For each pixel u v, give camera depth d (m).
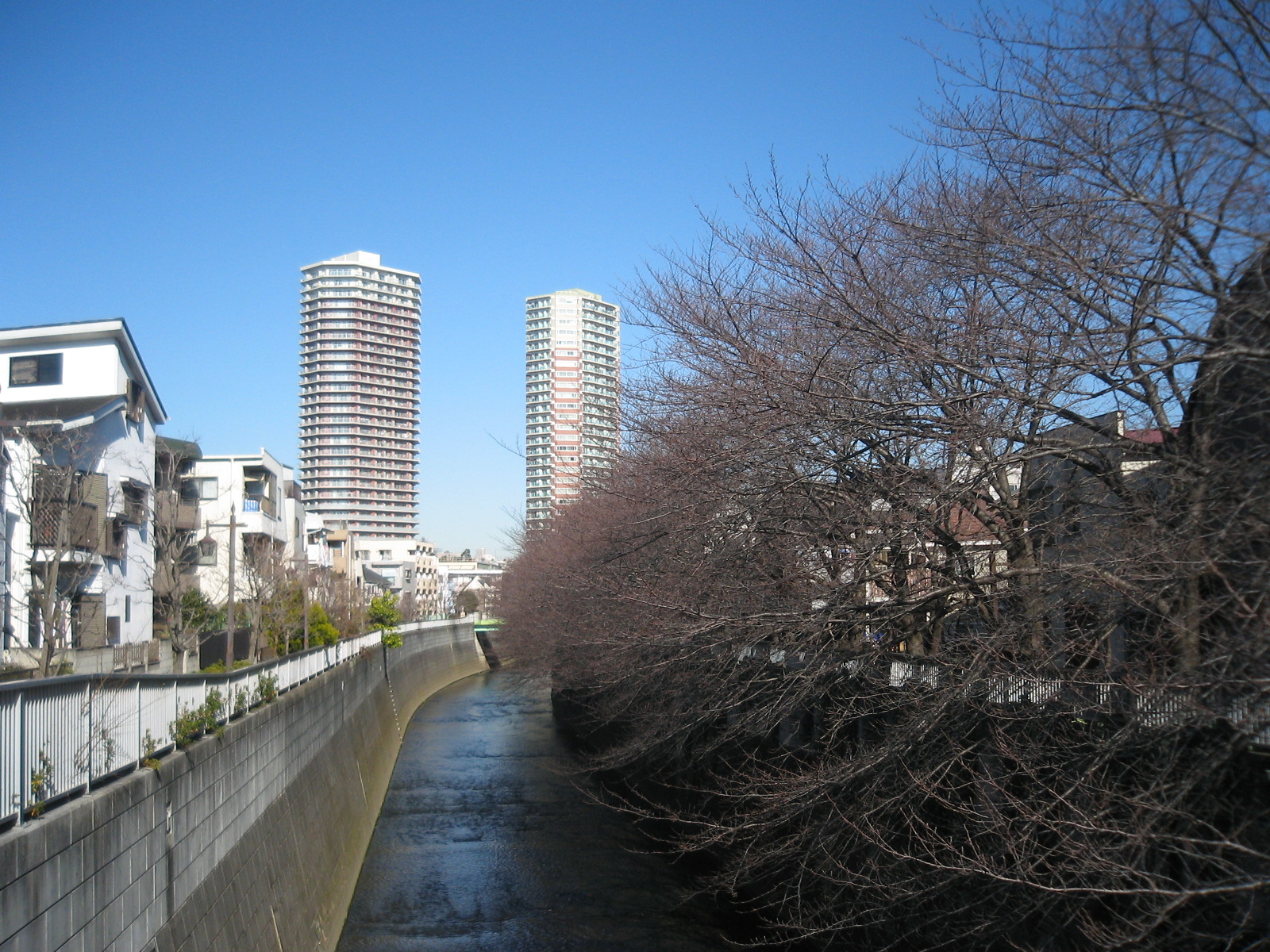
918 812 10.04
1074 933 8.02
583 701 26.89
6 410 22.53
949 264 8.27
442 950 14.09
